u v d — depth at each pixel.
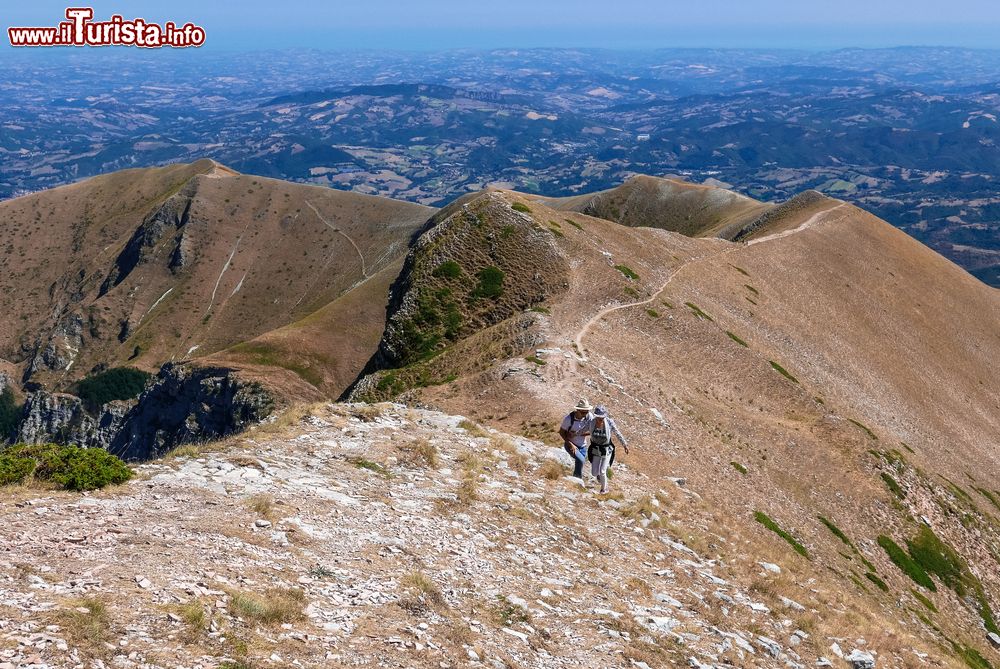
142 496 12.93
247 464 15.86
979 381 99.25
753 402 59.00
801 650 15.29
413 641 9.98
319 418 21.55
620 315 64.69
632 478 26.58
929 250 139.75
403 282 80.94
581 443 22.70
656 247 94.44
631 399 44.81
